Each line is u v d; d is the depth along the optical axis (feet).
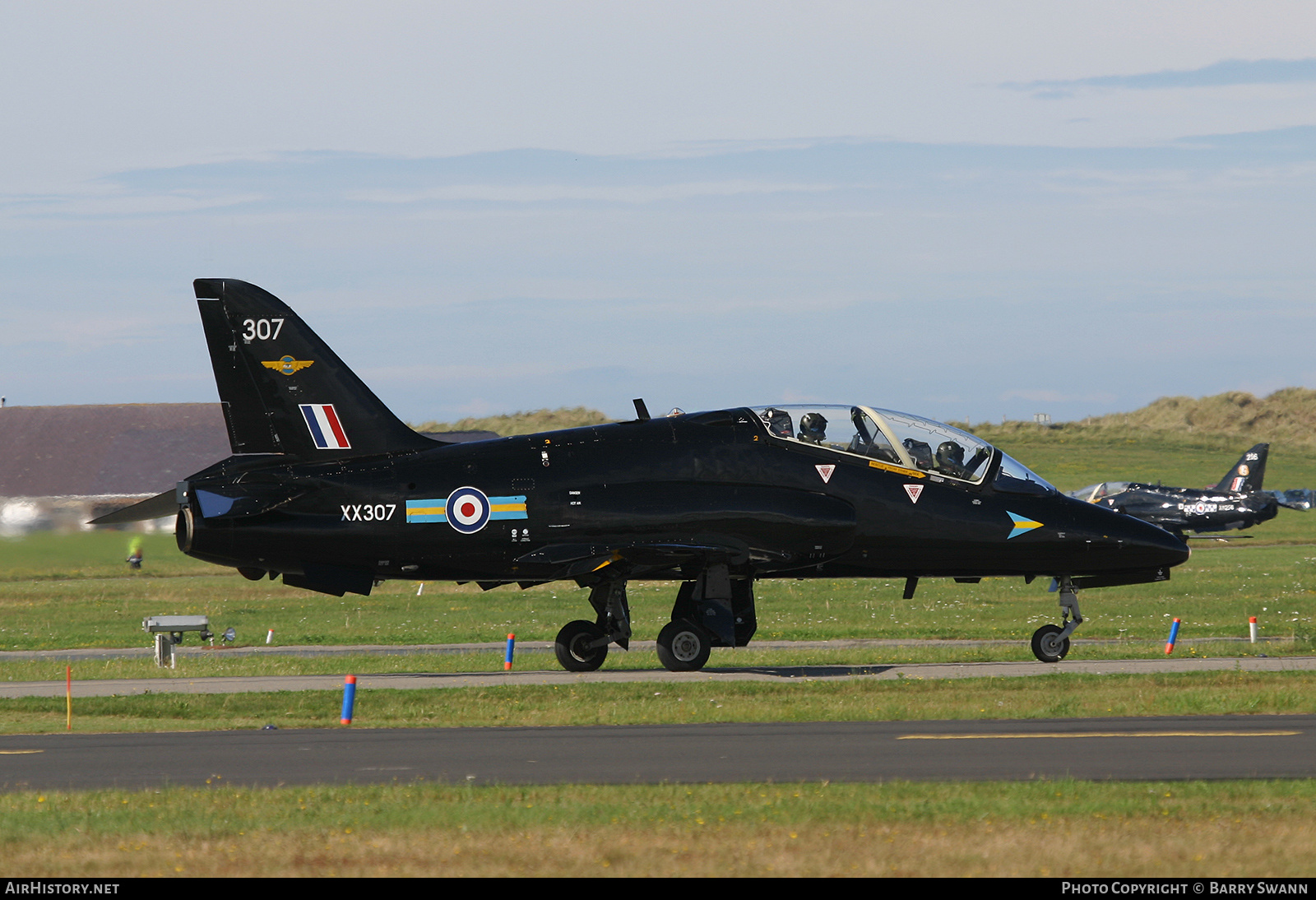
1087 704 199.31
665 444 268.62
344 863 98.94
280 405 266.98
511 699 214.69
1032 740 162.71
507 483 262.88
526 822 111.34
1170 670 249.75
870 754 153.38
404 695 216.95
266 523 261.24
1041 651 278.26
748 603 276.00
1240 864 96.89
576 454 267.18
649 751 157.28
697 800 121.60
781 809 115.96
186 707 209.67
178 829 110.63
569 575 256.93
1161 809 115.14
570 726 186.29
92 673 272.31
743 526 262.88
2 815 118.42
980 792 124.26
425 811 116.37
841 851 100.83
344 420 267.80
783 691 221.66
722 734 173.06
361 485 262.26
